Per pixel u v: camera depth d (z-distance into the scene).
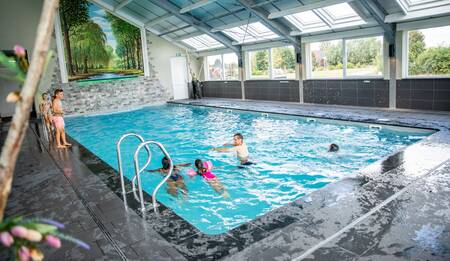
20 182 5.32
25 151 7.69
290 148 7.14
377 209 3.36
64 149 7.64
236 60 15.84
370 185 4.00
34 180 5.39
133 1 13.69
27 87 0.85
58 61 14.75
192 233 3.19
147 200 4.12
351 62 10.72
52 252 3.00
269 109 11.50
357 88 10.49
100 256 2.90
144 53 16.75
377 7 8.64
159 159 7.17
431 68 8.74
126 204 4.05
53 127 8.91
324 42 11.41
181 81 18.08
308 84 12.09
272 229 3.11
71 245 3.11
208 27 13.76
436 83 8.54
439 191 3.69
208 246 2.91
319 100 11.81
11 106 14.18
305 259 2.59
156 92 17.33
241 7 11.12
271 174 5.72
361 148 6.74
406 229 2.94
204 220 4.21
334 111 10.05
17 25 13.84
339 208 3.44
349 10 9.79
